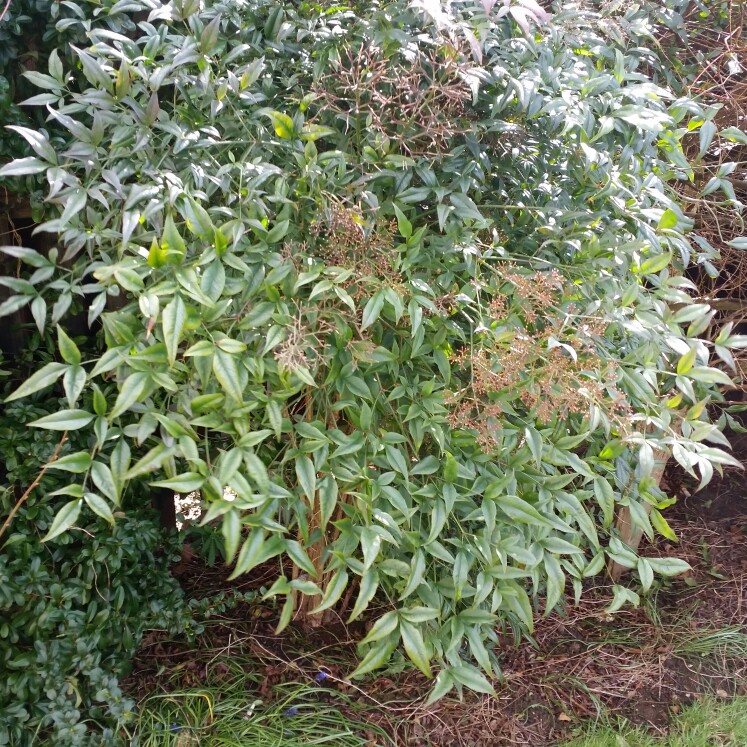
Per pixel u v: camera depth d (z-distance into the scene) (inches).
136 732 77.4
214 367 49.8
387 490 61.7
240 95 61.7
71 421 49.6
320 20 69.1
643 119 67.6
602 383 62.0
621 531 111.3
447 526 72.4
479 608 67.8
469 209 64.4
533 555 63.6
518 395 64.1
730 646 102.1
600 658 98.5
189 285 48.2
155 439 62.4
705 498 138.8
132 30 74.6
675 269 86.3
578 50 77.2
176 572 106.8
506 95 63.7
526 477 66.0
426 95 65.7
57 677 72.9
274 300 56.1
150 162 58.6
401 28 63.7
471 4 66.1
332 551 60.7
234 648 93.0
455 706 87.1
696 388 84.9
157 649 92.1
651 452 61.7
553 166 77.0
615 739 84.3
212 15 66.1
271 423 54.7
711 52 99.7
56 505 79.4
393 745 80.8
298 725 81.3
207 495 51.9
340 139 68.4
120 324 50.3
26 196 81.4
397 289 60.4
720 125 110.7
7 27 72.7
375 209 60.9
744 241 71.4
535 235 76.6
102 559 80.6
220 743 77.7
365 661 60.7
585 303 69.9
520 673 94.0
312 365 61.1
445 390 64.7
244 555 53.6
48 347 83.1
